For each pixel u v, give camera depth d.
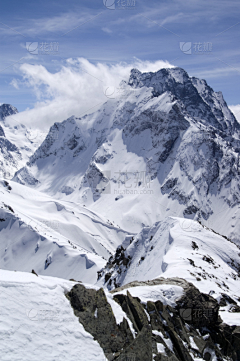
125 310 26.27
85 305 24.30
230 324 32.53
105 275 110.12
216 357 27.56
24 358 19.09
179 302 31.23
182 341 26.95
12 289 22.75
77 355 20.91
